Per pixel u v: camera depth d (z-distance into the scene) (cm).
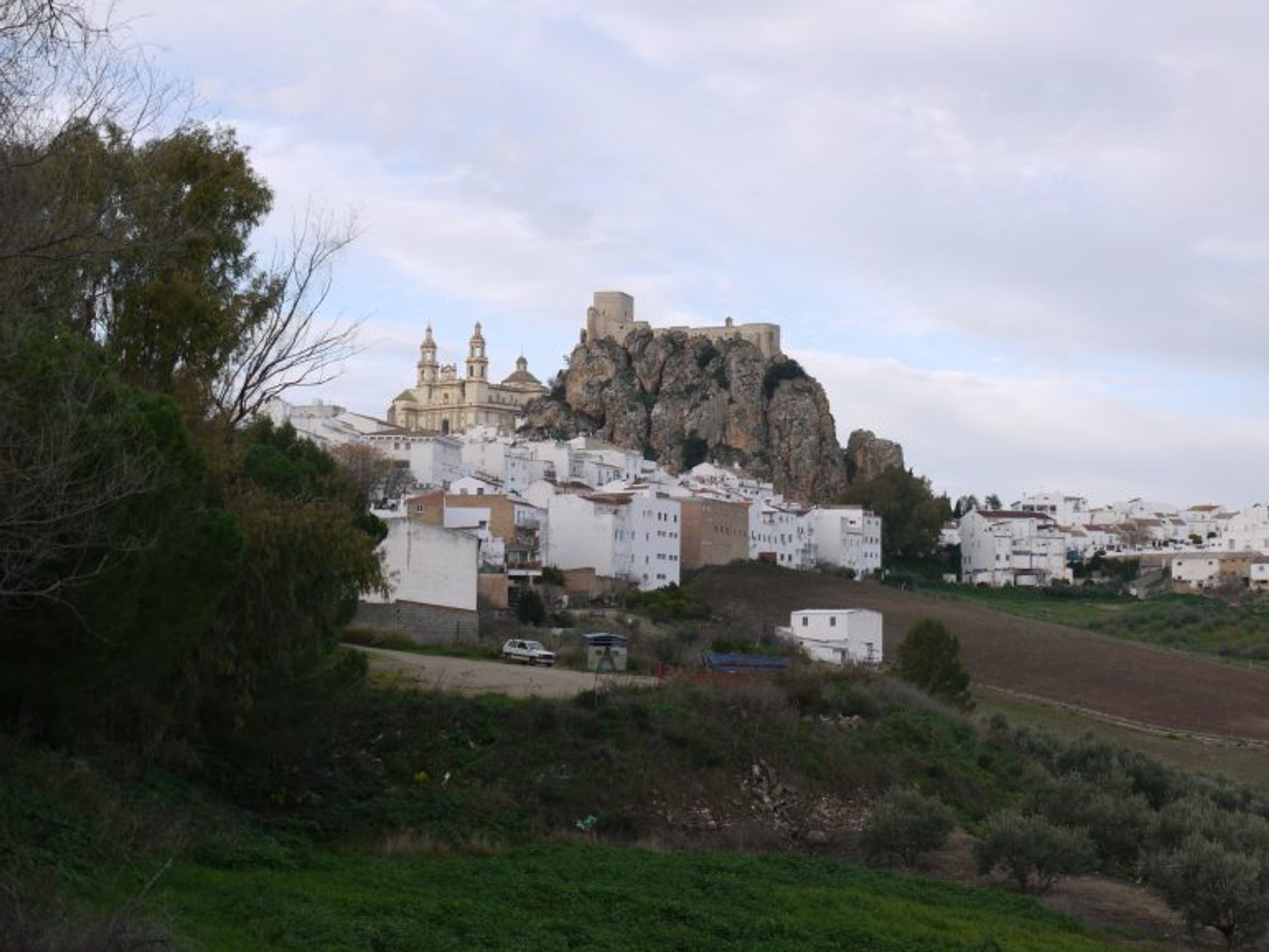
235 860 2831
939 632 8512
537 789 4375
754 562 16225
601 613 11206
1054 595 18938
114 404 2592
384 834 3662
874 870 4019
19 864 2170
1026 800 5169
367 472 13375
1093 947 3300
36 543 2236
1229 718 9975
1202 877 3688
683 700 5359
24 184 2280
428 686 5225
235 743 3634
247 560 3369
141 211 3156
